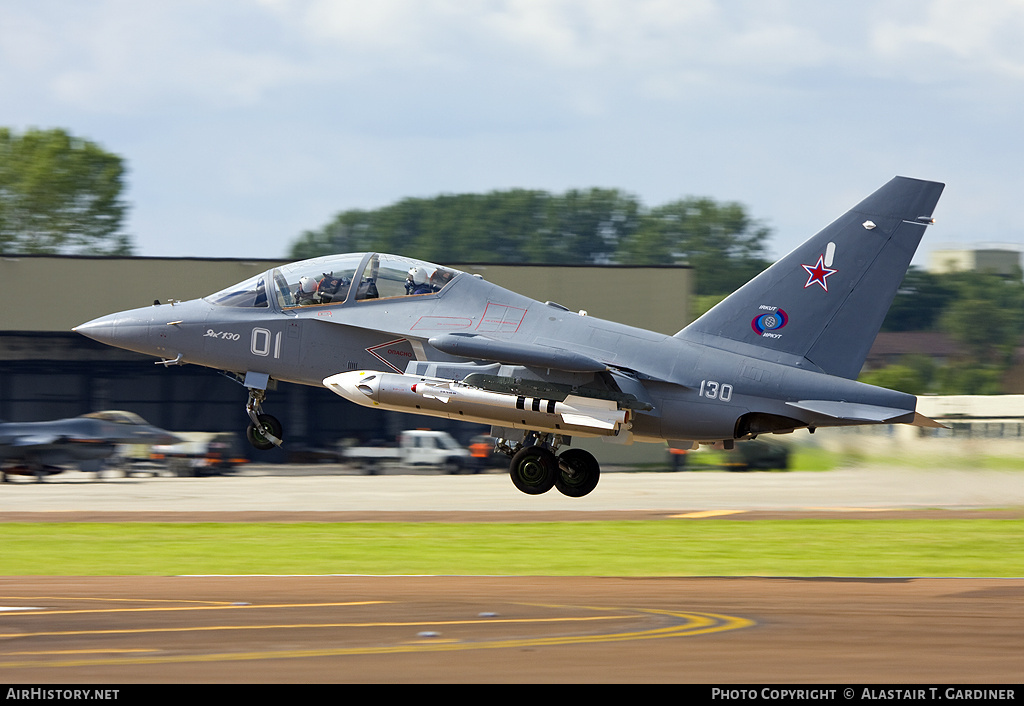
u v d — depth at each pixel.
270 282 66.81
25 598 38.75
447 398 61.09
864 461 139.50
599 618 32.69
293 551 59.53
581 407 60.81
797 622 32.12
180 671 24.05
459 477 129.25
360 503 93.62
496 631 29.89
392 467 135.00
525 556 57.59
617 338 63.28
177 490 106.25
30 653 26.34
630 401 61.31
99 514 82.12
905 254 61.84
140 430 122.75
